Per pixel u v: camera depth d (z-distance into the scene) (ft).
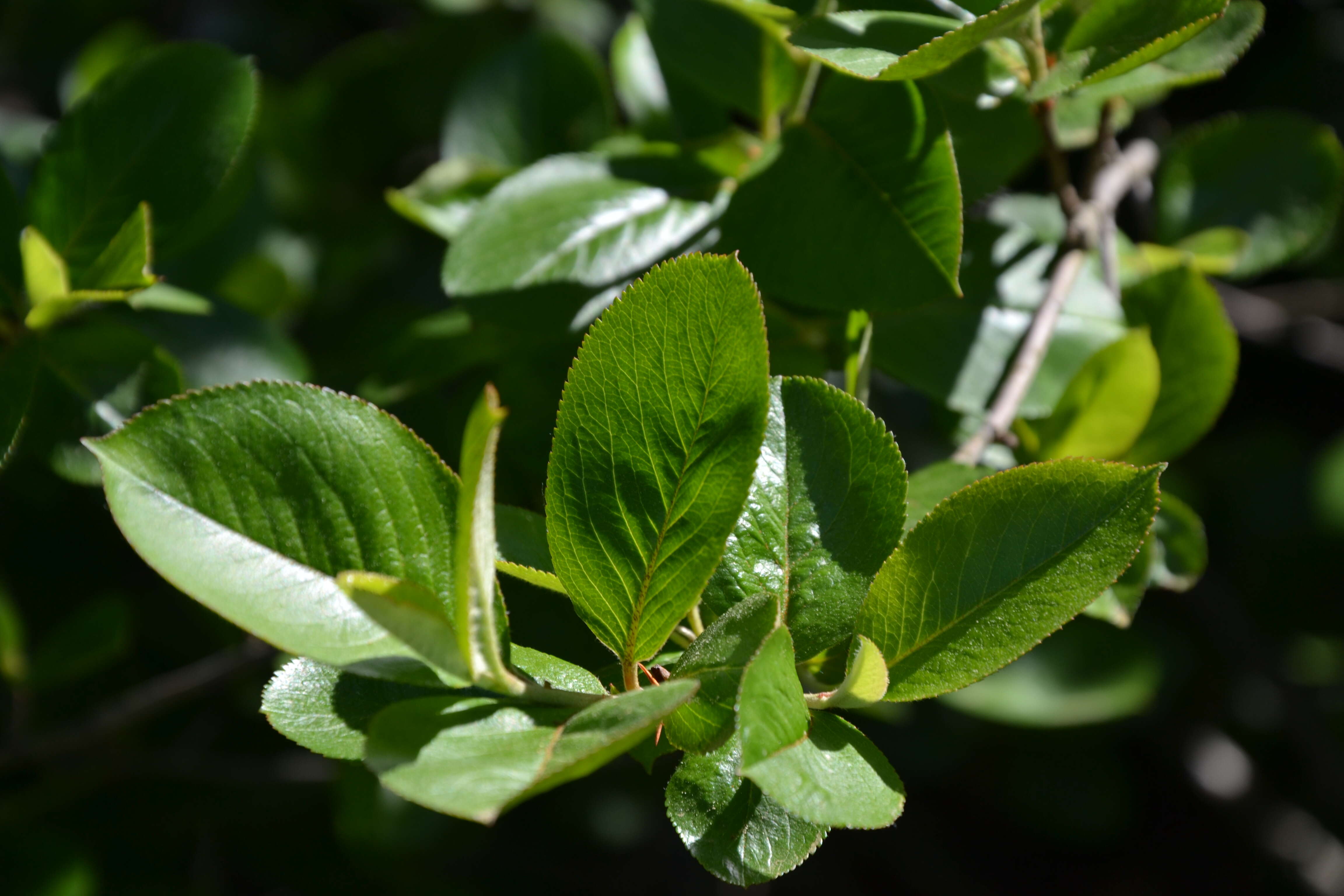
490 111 2.54
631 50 2.41
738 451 1.80
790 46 1.94
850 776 1.77
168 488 1.78
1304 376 4.57
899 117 2.01
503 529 1.90
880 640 1.83
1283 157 2.49
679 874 4.43
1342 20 4.02
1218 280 3.74
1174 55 2.00
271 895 3.93
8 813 3.17
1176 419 2.14
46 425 2.13
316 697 1.82
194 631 3.54
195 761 3.26
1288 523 4.31
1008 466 2.15
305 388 1.80
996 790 4.43
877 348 2.14
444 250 3.37
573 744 1.72
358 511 1.80
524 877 4.51
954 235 1.98
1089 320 2.17
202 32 4.21
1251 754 4.53
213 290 2.70
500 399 2.21
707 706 1.80
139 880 3.64
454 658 1.74
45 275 2.10
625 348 1.80
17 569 3.48
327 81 3.20
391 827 3.10
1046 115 2.08
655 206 2.13
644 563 1.82
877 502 1.87
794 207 2.02
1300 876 4.19
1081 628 2.78
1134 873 4.96
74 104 2.22
